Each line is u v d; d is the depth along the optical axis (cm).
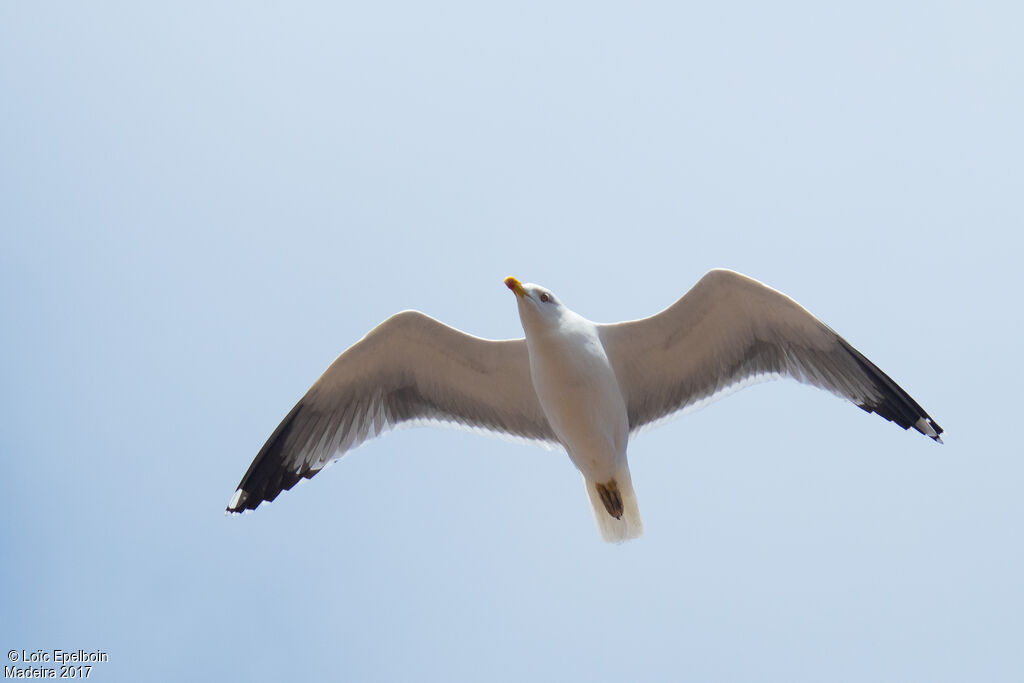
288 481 1402
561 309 1236
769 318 1253
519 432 1375
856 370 1257
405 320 1299
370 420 1384
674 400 1330
